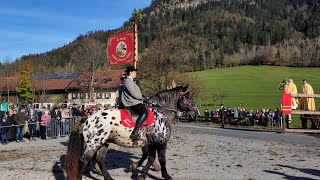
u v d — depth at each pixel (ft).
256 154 43.65
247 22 628.69
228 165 37.35
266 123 104.53
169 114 33.30
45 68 354.74
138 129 29.66
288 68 378.94
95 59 220.43
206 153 45.03
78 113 87.10
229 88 294.05
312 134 63.72
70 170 29.12
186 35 569.23
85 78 232.12
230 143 53.31
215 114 137.39
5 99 285.64
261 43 566.77
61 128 77.92
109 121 29.50
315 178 31.60
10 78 295.07
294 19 652.48
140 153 46.50
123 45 44.93
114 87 236.02
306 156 41.93
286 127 70.49
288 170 34.73
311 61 387.75
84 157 29.19
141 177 31.40
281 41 549.13
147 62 159.74
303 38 550.36
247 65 414.82
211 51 489.67
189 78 177.58
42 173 36.06
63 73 331.98
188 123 131.23
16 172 36.76
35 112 80.48
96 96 236.84
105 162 40.47
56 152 50.11
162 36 185.57
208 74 362.53
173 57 162.50
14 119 69.82
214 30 593.42
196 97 185.26
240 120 115.44
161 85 159.02
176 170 35.58
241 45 548.31
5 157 47.37
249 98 253.44
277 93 269.23
